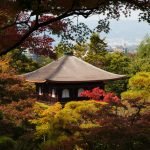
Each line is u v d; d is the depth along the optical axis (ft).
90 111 37.19
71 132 37.93
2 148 44.60
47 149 30.78
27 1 24.85
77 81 129.70
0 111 68.49
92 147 29.81
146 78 99.19
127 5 25.59
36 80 129.59
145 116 32.83
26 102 72.43
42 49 29.63
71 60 141.08
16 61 146.20
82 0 25.34
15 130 61.21
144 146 29.19
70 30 27.55
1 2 24.61
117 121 31.07
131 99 37.45
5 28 27.45
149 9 25.36
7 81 79.92
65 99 132.98
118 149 29.40
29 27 28.25
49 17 28.30
